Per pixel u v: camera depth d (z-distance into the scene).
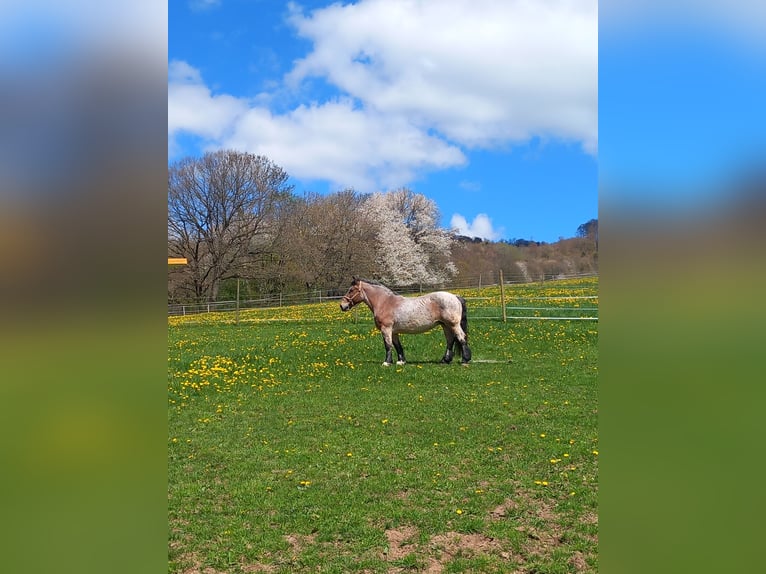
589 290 27.88
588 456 6.64
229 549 4.45
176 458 6.94
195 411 9.69
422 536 4.61
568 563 4.12
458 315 13.59
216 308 32.69
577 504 5.20
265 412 9.50
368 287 13.85
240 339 19.23
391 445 7.30
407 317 13.62
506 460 6.59
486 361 14.09
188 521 4.98
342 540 4.58
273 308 31.23
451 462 6.55
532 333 17.59
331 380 12.20
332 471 6.32
